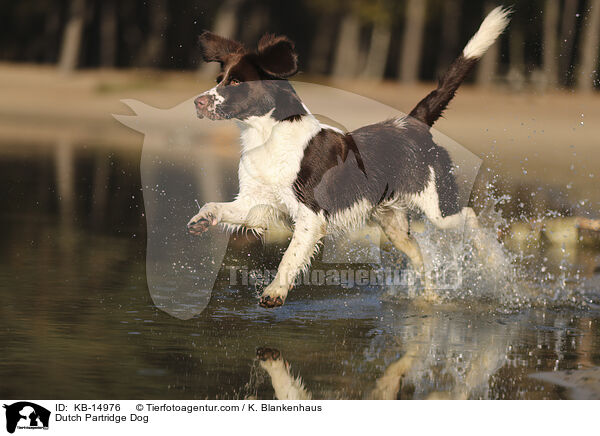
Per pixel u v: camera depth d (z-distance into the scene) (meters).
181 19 55.09
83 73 51.38
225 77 7.36
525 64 52.38
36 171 16.88
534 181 16.48
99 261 9.09
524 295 8.21
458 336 6.72
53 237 10.41
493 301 7.97
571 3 51.69
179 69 54.44
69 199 13.67
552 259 9.88
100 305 7.27
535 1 50.94
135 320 6.87
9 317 6.77
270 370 5.71
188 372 5.62
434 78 61.25
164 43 55.44
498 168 18.59
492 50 50.28
